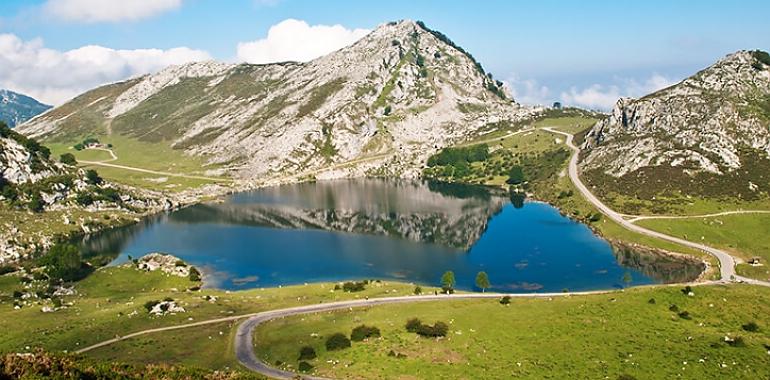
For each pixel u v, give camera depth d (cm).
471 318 10156
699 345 8675
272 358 8494
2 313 11012
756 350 8456
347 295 12562
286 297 12525
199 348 8962
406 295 12500
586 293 12719
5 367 4522
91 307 11769
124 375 5169
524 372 7738
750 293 11425
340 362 8169
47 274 14450
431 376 7594
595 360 8131
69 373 4747
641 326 9600
